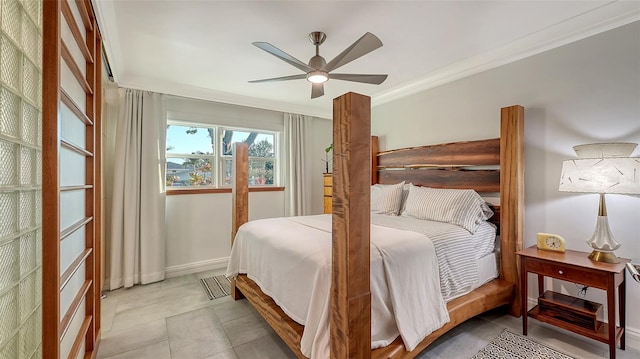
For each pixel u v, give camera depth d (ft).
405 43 7.99
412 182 11.62
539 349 6.18
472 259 7.23
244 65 9.32
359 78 7.66
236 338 6.83
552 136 7.72
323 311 4.80
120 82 10.14
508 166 8.04
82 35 5.31
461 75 9.88
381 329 5.04
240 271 8.40
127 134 10.28
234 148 9.61
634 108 6.41
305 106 14.48
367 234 4.50
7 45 2.62
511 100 8.64
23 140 3.02
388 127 13.07
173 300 9.07
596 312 6.10
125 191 10.20
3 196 2.59
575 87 7.32
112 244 9.93
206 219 12.38
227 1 5.99
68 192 4.54
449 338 6.63
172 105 11.64
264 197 13.96
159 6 6.13
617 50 6.64
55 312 3.39
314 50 8.29
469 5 6.22
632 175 5.60
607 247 6.10
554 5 6.25
